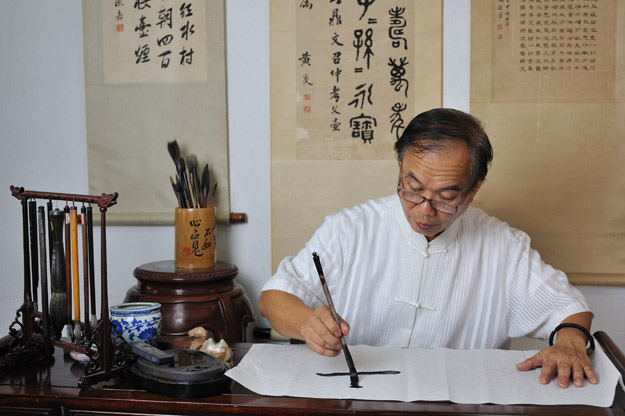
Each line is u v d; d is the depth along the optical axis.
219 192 2.85
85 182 2.96
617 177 2.69
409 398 1.33
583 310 1.79
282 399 1.33
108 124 2.86
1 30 2.91
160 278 2.48
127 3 2.82
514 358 1.58
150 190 2.87
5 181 2.97
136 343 1.54
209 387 1.36
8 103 2.94
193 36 2.80
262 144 2.86
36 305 1.67
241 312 2.59
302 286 1.83
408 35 2.73
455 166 1.54
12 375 1.52
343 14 2.75
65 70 2.91
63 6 2.88
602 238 2.72
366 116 2.77
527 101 2.70
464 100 2.76
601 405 1.31
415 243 1.91
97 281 2.95
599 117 2.69
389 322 1.97
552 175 2.72
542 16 2.68
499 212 2.75
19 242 2.99
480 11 2.69
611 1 2.66
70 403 1.36
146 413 1.34
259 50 2.82
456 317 1.94
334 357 1.58
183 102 2.83
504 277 1.95
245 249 2.91
